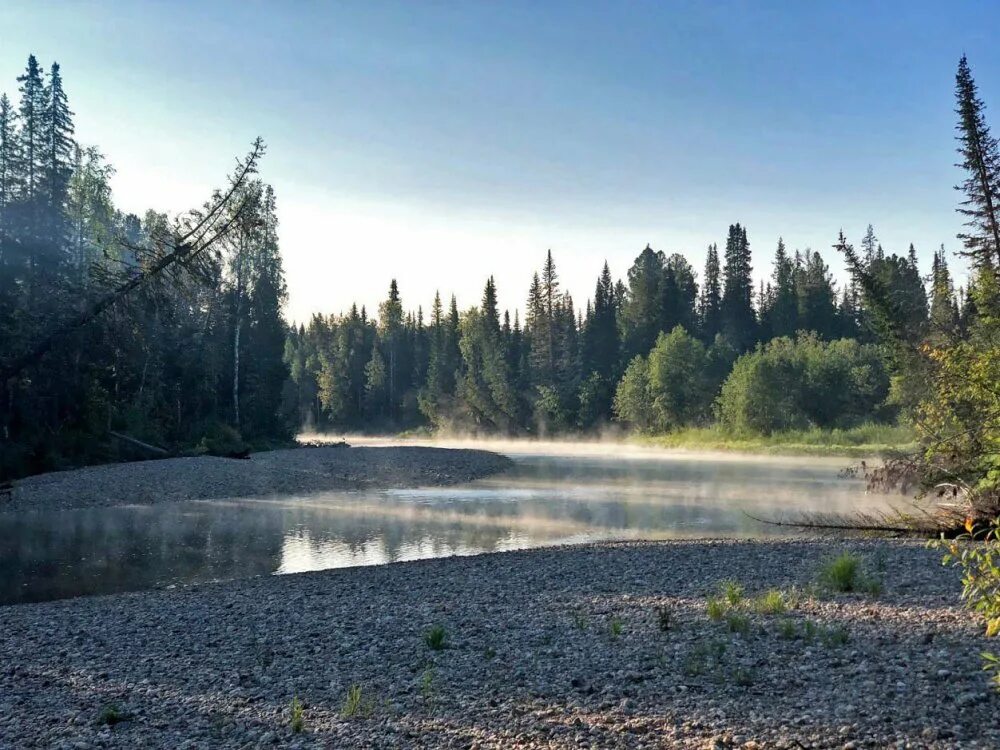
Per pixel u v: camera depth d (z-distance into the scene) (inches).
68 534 849.5
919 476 737.6
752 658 323.3
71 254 1915.6
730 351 3479.3
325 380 4830.2
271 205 2347.4
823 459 1961.1
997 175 1392.7
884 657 312.5
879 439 2143.2
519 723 263.9
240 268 2252.7
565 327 4421.8
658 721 257.0
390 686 318.3
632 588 502.0
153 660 383.6
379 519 956.0
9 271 1567.4
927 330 804.0
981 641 328.2
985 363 600.1
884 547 634.8
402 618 446.9
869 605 412.8
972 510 681.0
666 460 2050.9
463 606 472.4
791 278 4896.7
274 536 834.8
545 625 411.8
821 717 249.0
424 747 247.3
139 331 1603.1
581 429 3708.2
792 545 665.0
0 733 285.3
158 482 1258.0
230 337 2316.7
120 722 292.5
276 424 2417.6
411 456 1868.8
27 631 461.1
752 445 2370.8
